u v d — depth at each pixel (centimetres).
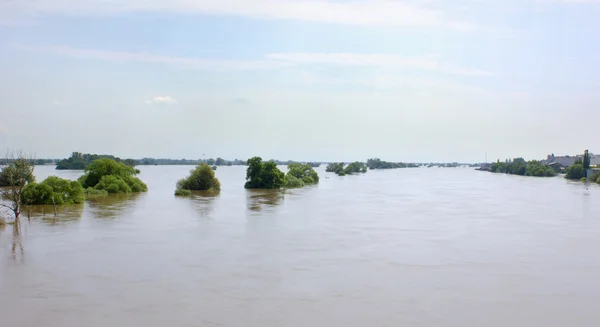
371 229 5328
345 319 2570
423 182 16425
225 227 5325
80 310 2675
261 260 3794
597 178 14950
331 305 2786
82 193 7788
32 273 3369
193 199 8531
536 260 3881
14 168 5959
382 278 3334
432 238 4806
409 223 5822
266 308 2722
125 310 2675
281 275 3378
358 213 6769
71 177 15538
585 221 6097
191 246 4275
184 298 2877
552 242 4634
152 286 3097
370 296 2947
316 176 15175
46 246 4212
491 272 3512
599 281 3300
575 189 12200
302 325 2483
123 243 4372
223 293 2973
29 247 4169
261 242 4491
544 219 6278
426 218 6306
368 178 19625
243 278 3294
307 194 10075
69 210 6675
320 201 8481
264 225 5503
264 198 8869
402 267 3634
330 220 6000
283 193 10231
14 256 3841
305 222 5794
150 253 3984
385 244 4478
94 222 5569
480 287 3150
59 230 5003
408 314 2656
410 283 3222
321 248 4266
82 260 3728
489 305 2811
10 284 3122
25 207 6838
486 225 5712
